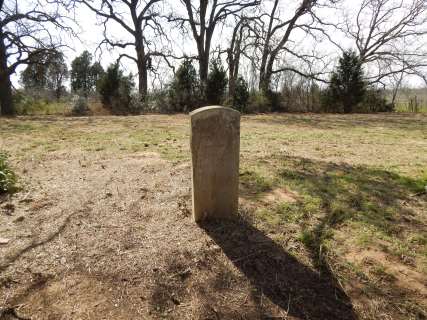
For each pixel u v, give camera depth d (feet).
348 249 9.91
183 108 61.93
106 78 61.87
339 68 68.90
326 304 7.76
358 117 54.34
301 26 77.61
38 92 78.33
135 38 76.38
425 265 9.20
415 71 76.54
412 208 12.92
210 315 7.34
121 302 7.59
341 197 13.76
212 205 11.13
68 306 7.41
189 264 8.98
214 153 10.61
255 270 8.86
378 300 7.88
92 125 34.83
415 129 36.91
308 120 47.01
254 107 65.67
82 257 9.16
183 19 76.02
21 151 21.22
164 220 11.40
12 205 12.32
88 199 13.07
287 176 16.31
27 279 8.21
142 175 16.16
